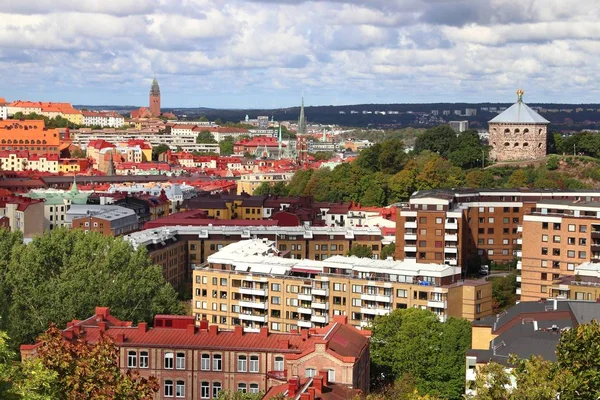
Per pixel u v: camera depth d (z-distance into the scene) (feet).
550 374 480.64
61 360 520.01
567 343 485.97
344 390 635.25
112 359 547.08
